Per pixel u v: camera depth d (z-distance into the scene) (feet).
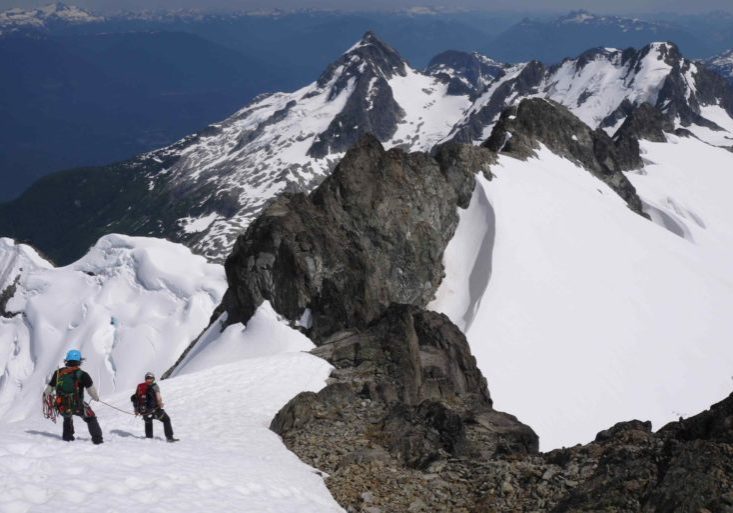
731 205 526.57
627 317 231.71
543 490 57.47
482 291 225.76
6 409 456.04
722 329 249.75
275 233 186.39
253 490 52.06
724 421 49.60
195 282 479.82
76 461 48.01
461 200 261.03
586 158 402.31
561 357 201.57
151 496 45.11
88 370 444.14
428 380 111.55
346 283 183.83
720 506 41.57
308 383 103.55
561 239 259.19
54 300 513.86
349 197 225.15
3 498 39.55
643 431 63.62
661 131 647.56
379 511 56.95
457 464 66.64
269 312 178.81
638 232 308.60
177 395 95.14
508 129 366.43
